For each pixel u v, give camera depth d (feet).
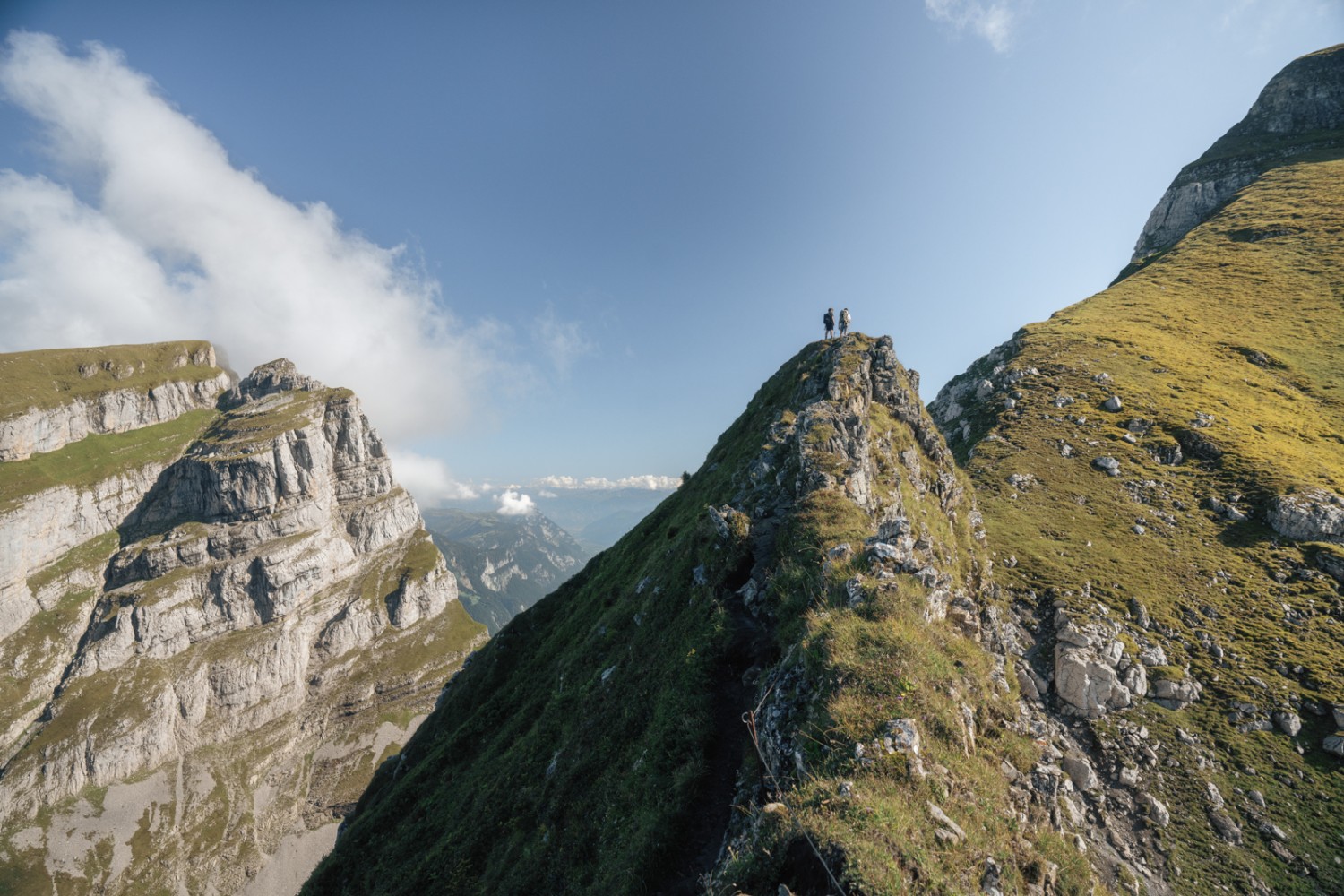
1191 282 354.33
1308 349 260.01
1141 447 197.77
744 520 90.17
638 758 65.77
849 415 112.06
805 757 42.65
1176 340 279.69
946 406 294.05
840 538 73.77
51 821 625.41
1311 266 325.83
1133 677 118.21
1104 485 183.52
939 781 40.52
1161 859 89.04
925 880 32.14
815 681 49.52
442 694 218.79
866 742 41.50
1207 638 125.80
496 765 111.96
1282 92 535.19
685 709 62.64
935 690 48.34
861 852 31.30
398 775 178.81
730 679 65.72
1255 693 113.39
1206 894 84.28
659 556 130.31
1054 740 109.60
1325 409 218.59
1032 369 263.08
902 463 125.70
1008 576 145.59
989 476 197.26
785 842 34.19
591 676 105.50
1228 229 408.46
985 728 51.90
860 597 58.39
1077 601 135.33
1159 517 165.48
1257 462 174.40
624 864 51.72
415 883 87.25
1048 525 167.73
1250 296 317.83
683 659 71.00
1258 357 257.55
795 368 177.99
